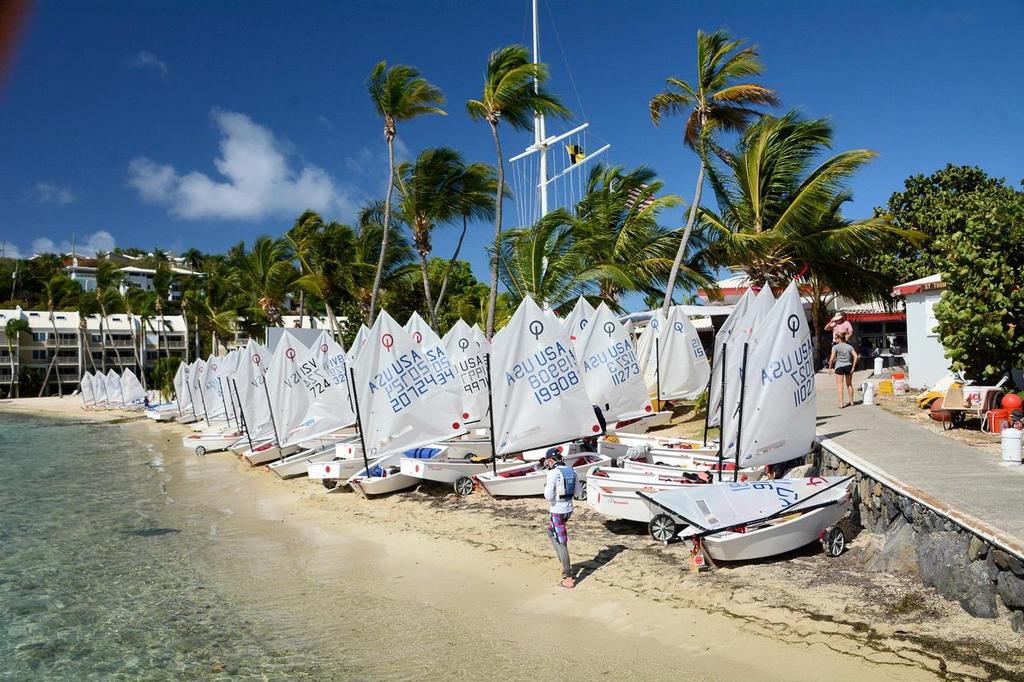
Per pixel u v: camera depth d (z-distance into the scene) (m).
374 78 30.23
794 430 13.09
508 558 12.95
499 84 27.58
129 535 16.59
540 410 16.48
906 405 19.12
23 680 9.27
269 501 19.88
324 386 22.05
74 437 44.00
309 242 43.28
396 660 9.20
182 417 48.69
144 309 89.44
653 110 26.77
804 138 25.70
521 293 32.19
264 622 10.81
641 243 30.83
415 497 18.27
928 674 7.66
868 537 11.57
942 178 34.34
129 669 9.47
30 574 13.62
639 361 26.19
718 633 9.24
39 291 111.75
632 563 11.96
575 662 8.80
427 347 18.58
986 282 15.09
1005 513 8.89
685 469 15.52
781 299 12.94
